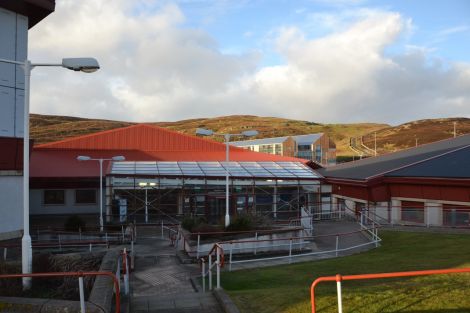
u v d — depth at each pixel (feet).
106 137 167.32
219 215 119.03
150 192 121.70
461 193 93.15
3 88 70.38
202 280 47.29
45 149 159.22
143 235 97.60
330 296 29.43
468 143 126.41
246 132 76.79
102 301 27.02
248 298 32.58
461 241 64.85
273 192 123.24
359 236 80.84
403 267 48.85
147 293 44.73
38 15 75.05
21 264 37.29
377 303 27.48
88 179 131.85
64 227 103.86
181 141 172.65
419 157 125.49
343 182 126.72
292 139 323.16
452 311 25.86
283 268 55.01
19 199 73.20
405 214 96.94
